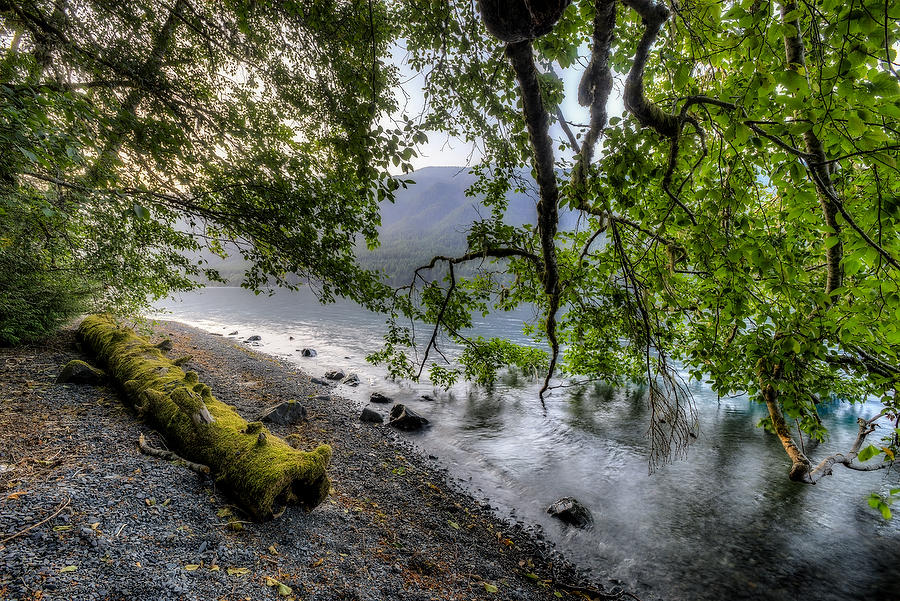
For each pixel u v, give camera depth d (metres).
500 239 6.33
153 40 6.32
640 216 4.95
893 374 3.55
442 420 15.28
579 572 7.35
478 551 7.21
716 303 4.81
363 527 6.54
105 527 4.41
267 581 4.43
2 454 5.55
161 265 8.98
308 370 21.88
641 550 8.10
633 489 10.52
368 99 5.23
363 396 17.56
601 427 14.86
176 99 6.49
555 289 6.21
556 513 9.16
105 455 5.97
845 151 3.06
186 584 4.00
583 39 5.09
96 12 5.59
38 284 9.34
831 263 3.98
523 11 2.35
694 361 6.24
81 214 6.13
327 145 6.95
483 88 5.16
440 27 4.44
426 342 30.98
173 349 17.02
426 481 9.93
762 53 2.81
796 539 8.56
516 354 9.48
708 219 3.86
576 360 9.38
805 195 3.47
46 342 12.04
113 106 5.32
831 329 3.46
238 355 20.52
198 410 6.49
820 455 12.49
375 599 4.82
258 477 5.33
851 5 2.17
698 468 11.75
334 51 5.62
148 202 6.57
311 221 7.05
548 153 3.95
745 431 14.55
